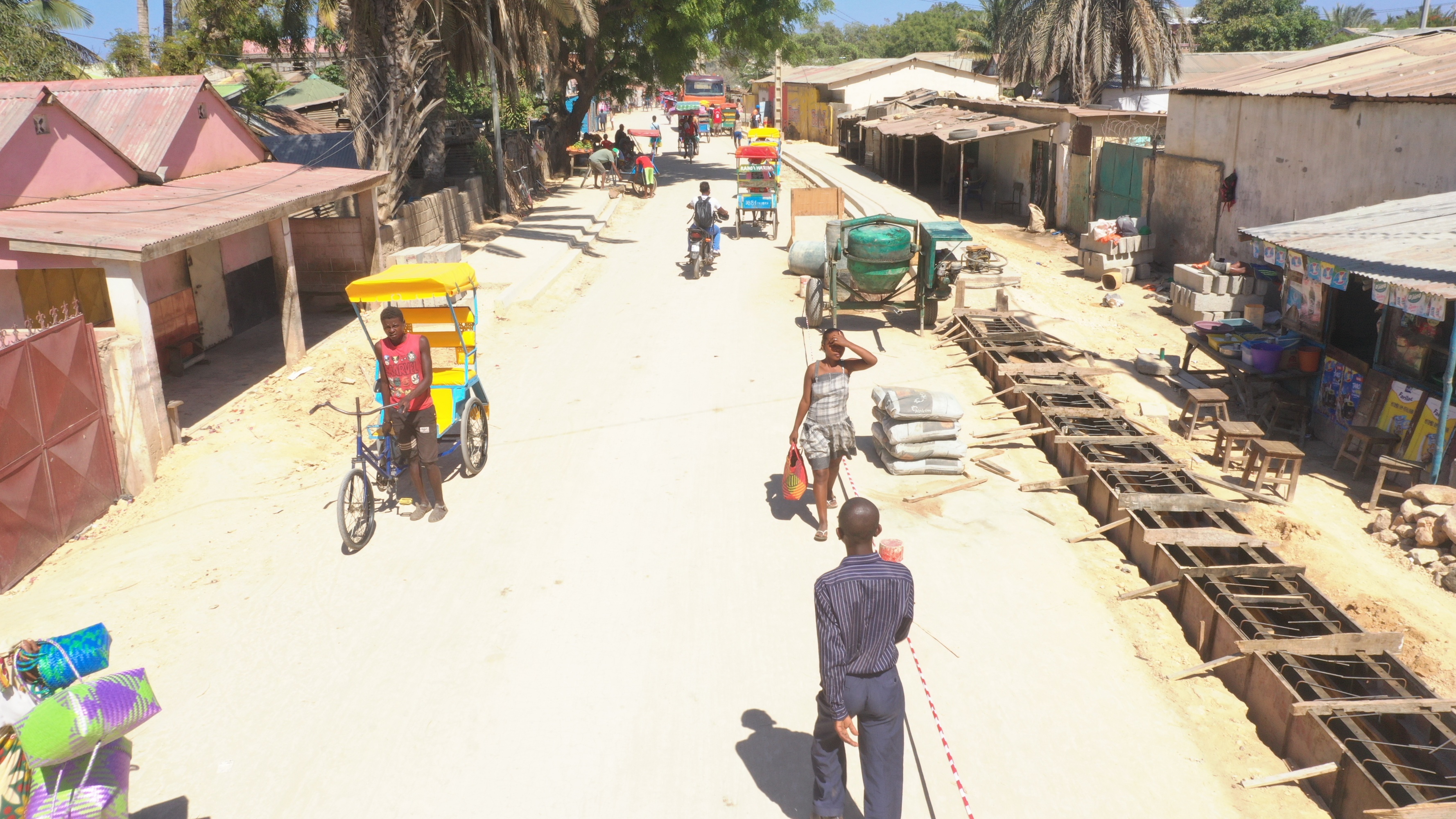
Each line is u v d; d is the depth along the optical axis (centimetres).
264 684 589
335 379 1236
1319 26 5109
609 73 3641
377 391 827
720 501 841
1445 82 1177
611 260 2036
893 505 828
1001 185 2730
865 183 3117
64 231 952
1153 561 698
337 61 2616
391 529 809
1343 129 1303
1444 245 828
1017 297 1612
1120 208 2050
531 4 2503
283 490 912
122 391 904
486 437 963
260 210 1146
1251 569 647
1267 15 5156
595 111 5703
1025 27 3212
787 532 779
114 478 908
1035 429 969
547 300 1666
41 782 381
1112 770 500
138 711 395
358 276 1591
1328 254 865
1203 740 526
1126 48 3169
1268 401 1088
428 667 604
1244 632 609
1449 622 671
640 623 648
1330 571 735
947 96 3719
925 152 3155
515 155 2877
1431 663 618
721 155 4412
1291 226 1000
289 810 481
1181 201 1788
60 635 652
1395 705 497
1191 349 1216
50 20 2597
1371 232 912
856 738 425
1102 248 1800
